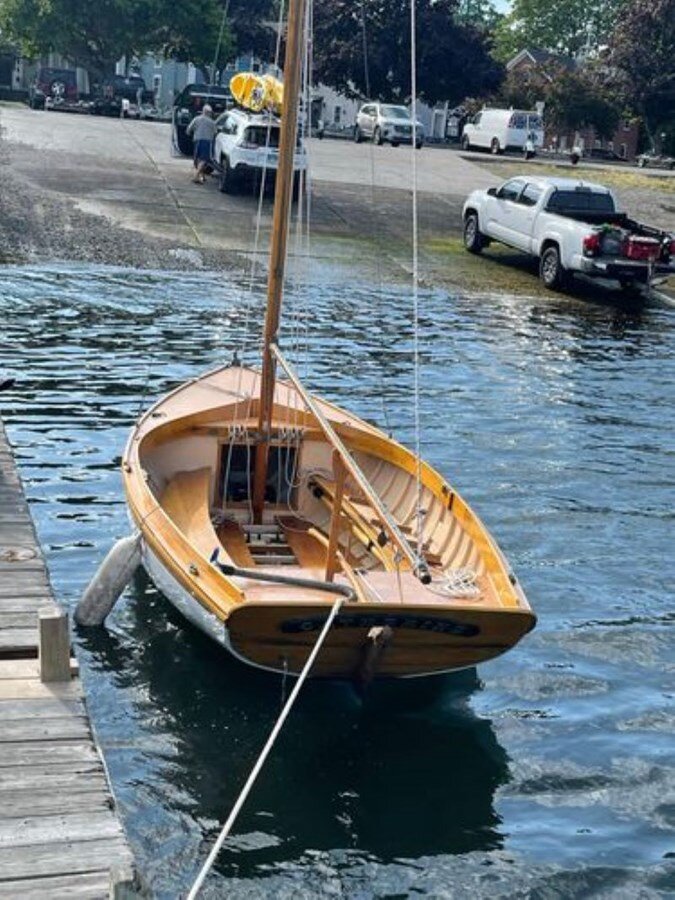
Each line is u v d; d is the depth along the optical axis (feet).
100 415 49.96
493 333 73.26
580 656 32.86
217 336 65.31
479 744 28.32
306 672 25.25
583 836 25.14
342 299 77.71
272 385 35.58
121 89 203.82
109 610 31.99
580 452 50.96
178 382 55.88
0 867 18.83
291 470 37.06
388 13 207.41
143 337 63.67
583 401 59.41
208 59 205.77
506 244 93.30
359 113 163.12
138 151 119.24
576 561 39.29
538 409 57.06
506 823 25.46
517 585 28.89
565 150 223.92
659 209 122.52
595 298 87.71
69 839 19.58
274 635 27.09
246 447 36.88
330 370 60.75
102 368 57.11
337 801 25.77
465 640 27.94
